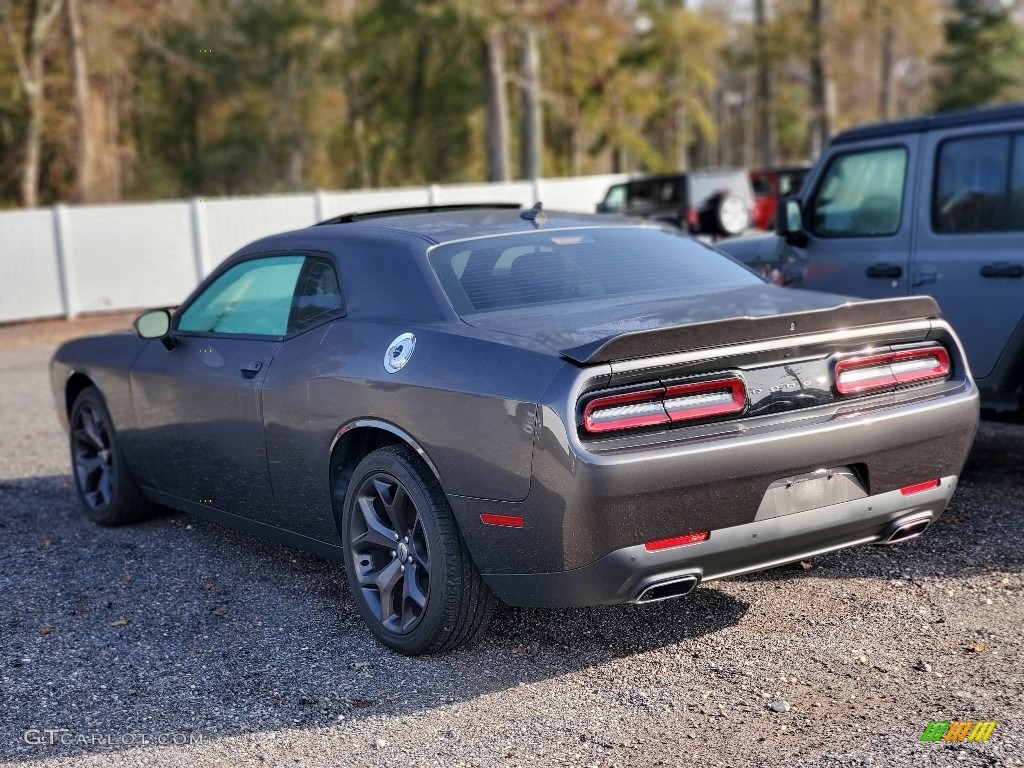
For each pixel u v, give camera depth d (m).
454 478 3.67
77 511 6.33
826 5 36.88
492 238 4.39
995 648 3.79
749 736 3.27
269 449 4.54
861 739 3.20
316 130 56.88
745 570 3.67
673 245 4.72
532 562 3.53
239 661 4.04
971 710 3.34
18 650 4.23
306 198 21.56
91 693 3.81
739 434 3.50
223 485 4.95
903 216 6.08
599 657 3.91
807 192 6.62
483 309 3.96
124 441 5.63
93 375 5.78
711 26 51.38
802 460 3.58
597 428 3.36
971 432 4.06
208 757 3.31
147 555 5.40
